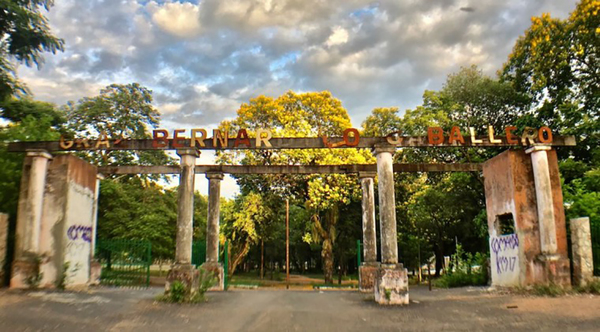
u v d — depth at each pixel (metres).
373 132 32.41
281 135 25.72
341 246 36.25
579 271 12.02
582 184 16.77
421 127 25.45
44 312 8.94
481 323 8.37
